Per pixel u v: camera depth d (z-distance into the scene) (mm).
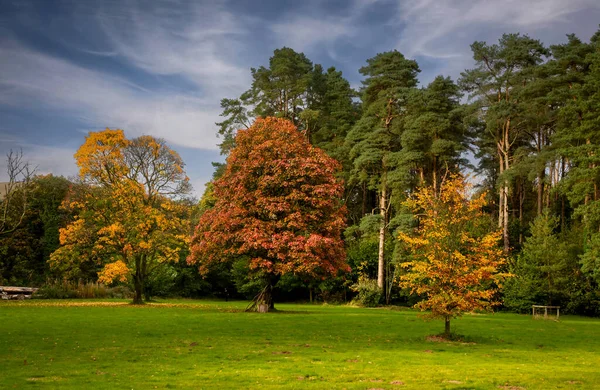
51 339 19016
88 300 45281
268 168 32344
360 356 16672
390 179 50812
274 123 35062
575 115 46938
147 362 14984
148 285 54438
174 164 42344
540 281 45656
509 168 52344
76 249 41938
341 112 65500
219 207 33406
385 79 56656
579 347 20719
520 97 54844
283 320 27938
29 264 58000
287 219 30875
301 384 12203
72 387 11609
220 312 33156
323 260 31422
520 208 67688
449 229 21953
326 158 33969
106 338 19594
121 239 39562
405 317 32844
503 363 16078
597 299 44438
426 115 51000
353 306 49812
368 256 58500
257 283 58344
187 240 41469
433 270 21906
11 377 12680
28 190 46344
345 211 34344
